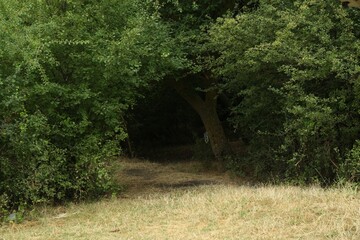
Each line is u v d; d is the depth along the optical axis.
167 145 22.08
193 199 8.81
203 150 16.28
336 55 9.14
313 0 9.65
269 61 9.82
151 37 10.93
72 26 9.93
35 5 9.78
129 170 14.99
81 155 9.80
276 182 10.98
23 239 7.16
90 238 7.02
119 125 10.61
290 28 9.55
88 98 9.93
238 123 12.16
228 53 10.67
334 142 9.92
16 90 8.80
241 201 8.13
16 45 9.03
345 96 9.55
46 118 9.35
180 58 11.41
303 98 9.44
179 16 12.68
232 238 6.55
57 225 7.99
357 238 6.17
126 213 8.37
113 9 10.39
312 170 10.12
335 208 7.21
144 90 15.20
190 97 14.58
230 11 12.11
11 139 8.68
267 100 10.92
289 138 10.33
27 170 8.95
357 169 9.23
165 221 7.68
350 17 9.81
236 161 13.30
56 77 10.16
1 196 8.69
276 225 6.89
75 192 10.02
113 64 9.73
